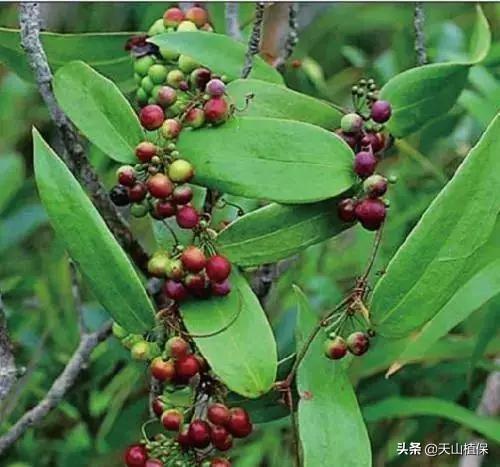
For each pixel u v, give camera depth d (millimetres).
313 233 416
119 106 421
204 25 493
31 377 693
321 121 443
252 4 648
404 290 397
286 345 646
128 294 404
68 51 511
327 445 398
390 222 659
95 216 398
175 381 409
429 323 495
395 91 461
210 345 399
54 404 549
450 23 781
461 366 653
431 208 393
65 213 398
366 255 658
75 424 718
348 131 424
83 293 760
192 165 409
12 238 780
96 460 710
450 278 396
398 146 669
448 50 768
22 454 709
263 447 677
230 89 439
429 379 685
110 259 400
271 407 445
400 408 601
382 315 400
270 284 529
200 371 413
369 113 440
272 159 407
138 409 676
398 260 396
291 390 435
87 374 684
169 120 410
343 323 411
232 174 407
